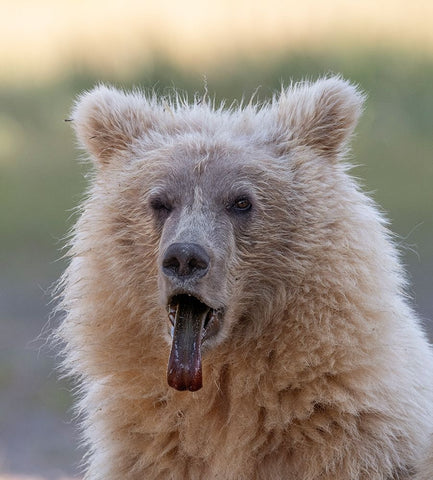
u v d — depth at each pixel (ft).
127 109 36.14
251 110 36.40
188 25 118.83
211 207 32.91
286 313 32.68
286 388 32.65
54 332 40.91
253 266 33.12
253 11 120.98
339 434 32.55
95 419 34.96
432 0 122.52
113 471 34.55
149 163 34.19
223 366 33.32
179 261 30.81
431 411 35.06
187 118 36.14
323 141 35.09
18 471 50.16
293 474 33.01
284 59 107.14
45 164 100.94
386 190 91.76
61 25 129.39
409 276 75.20
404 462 33.17
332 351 32.30
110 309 33.71
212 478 33.45
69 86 113.19
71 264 35.06
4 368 65.05
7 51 124.47
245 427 32.94
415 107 105.70
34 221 88.99
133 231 33.76
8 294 76.07
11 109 113.19
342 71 107.04
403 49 111.65
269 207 33.45
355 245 33.19
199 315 32.09
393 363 33.24
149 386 33.47
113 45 117.50
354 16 118.83
